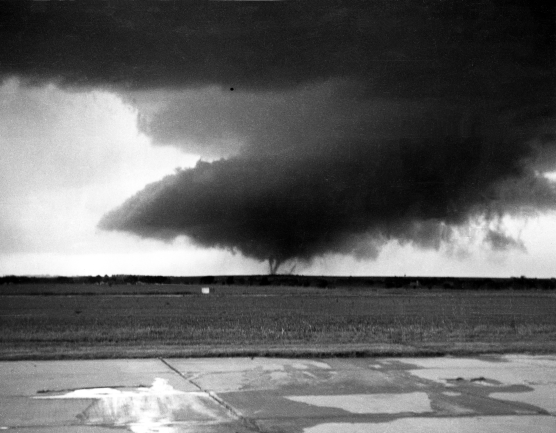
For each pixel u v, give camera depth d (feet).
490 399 37.68
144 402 36.27
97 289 580.71
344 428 30.96
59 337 87.40
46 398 37.11
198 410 34.47
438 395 38.78
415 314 172.24
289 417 33.06
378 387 41.16
